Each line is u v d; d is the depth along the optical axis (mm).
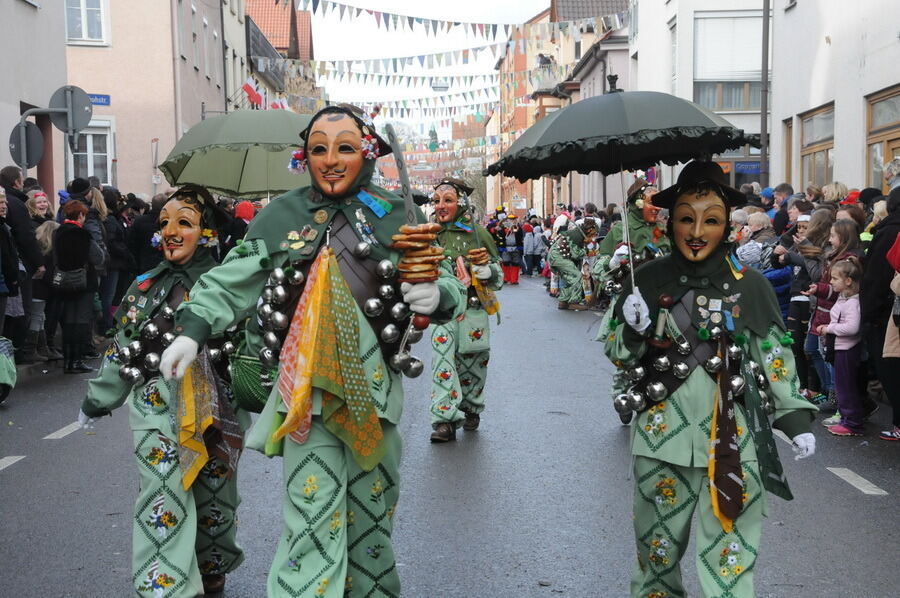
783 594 4906
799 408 3951
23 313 11812
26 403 10438
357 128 3971
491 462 7672
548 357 14016
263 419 3848
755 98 28016
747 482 3848
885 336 8367
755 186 15828
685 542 4090
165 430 4434
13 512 6352
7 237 10516
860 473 7348
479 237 8664
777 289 10688
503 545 5664
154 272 4699
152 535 4414
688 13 28016
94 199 13781
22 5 18609
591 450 8078
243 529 5984
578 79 50188
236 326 4410
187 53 31500
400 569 5277
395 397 3961
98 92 28906
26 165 13727
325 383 3645
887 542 5703
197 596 4750
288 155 6387
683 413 3947
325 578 3646
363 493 3828
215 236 4730
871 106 18000
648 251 8234
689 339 3961
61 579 5113
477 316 8625
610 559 5422
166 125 29156
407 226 3820
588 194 48438
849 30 18734
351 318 3766
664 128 4254
